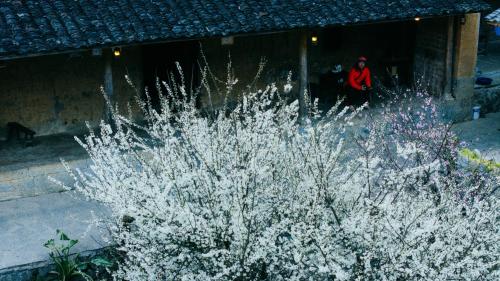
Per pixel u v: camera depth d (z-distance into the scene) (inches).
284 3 563.8
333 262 293.4
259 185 322.0
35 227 462.9
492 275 305.3
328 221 318.3
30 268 417.1
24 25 489.4
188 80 627.2
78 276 410.9
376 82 693.3
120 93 610.9
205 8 539.5
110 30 498.3
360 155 388.5
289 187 326.0
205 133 334.0
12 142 572.4
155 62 615.8
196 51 619.8
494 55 817.5
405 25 701.3
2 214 483.5
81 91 596.7
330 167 321.4
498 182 366.9
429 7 593.3
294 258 299.4
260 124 334.0
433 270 287.7
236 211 305.0
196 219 303.4
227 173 324.5
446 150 414.9
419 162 386.3
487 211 336.8
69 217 474.6
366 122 576.1
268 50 647.8
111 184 326.0
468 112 660.7
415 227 306.7
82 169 529.0
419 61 695.7
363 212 316.5
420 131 453.7
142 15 517.3
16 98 577.6
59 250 426.6
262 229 319.6
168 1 540.1
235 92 645.9
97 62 594.6
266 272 316.5
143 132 583.8
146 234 315.0
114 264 401.7
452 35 636.1
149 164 338.3
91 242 436.8
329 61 690.8
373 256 301.1
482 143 597.6
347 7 573.6
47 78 582.9
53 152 550.6
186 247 313.1
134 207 308.5
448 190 342.0
